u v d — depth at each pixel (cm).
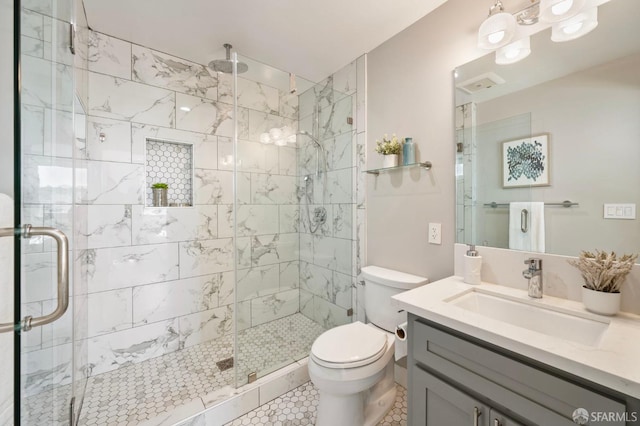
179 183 225
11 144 115
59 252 83
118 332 192
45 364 102
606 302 93
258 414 155
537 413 75
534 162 120
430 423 103
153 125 206
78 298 151
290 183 215
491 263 134
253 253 193
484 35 120
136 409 152
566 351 72
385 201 190
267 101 201
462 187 146
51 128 105
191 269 223
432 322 106
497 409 84
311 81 228
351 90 215
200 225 227
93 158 183
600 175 102
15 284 74
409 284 155
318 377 129
